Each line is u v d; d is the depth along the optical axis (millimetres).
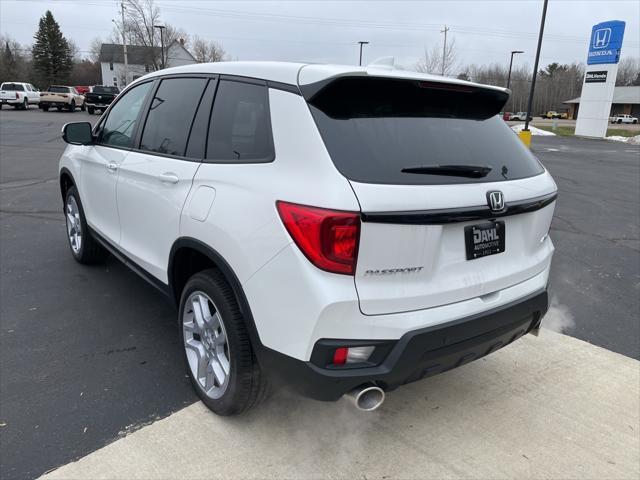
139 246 3488
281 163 2318
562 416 3002
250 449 2637
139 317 4039
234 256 2410
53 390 3070
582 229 7633
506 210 2463
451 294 2334
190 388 3143
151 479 2422
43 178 10250
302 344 2178
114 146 3920
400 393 3184
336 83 2301
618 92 87875
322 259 2096
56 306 4188
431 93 2625
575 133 36188
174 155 3074
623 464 2631
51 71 80000
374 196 2090
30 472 2436
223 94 2836
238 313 2543
